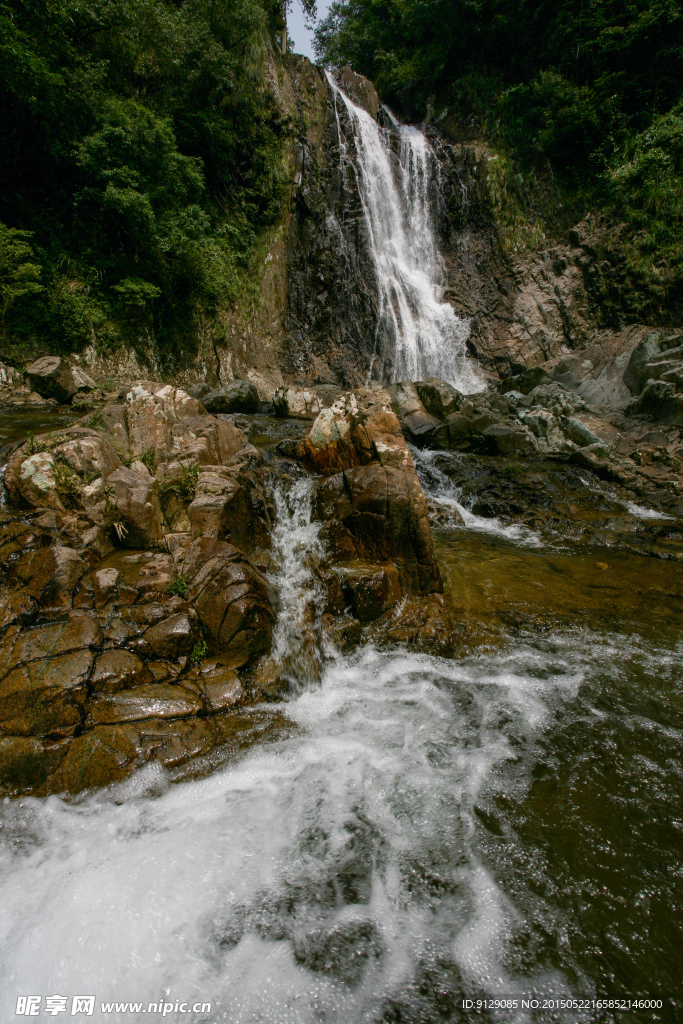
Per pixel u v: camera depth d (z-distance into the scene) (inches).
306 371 769.6
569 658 209.6
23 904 116.9
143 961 107.3
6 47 460.4
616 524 359.6
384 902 119.3
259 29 765.9
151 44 620.1
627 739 166.7
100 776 144.7
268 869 127.0
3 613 172.9
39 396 457.4
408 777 153.4
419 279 847.7
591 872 124.7
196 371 647.8
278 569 228.8
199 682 172.4
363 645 209.5
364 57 1147.3
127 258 602.9
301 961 107.5
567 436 509.7
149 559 206.1
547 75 818.2
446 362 800.9
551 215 823.1
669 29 756.6
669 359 559.5
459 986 102.7
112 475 223.8
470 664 205.6
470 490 408.2
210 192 733.3
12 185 540.7
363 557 242.8
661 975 103.5
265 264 771.4
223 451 294.5
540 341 773.3
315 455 311.3
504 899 119.1
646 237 722.2
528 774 153.6
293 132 811.4
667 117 745.0
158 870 125.7
